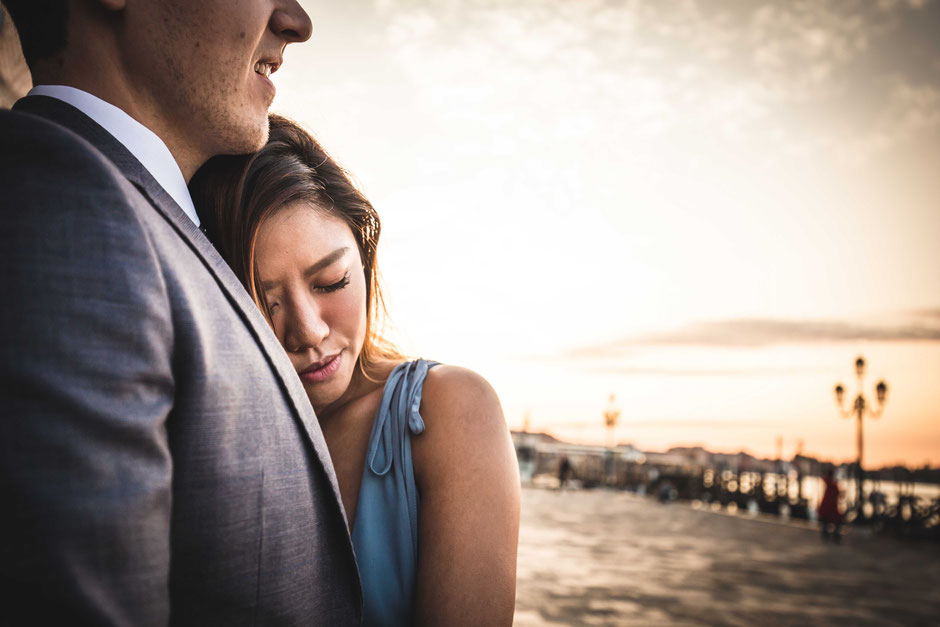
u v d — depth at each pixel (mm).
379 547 1060
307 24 999
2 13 1642
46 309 560
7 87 1722
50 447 530
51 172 603
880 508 15898
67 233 590
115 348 589
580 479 34719
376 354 1351
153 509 591
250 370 766
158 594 588
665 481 27781
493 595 985
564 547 10344
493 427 1068
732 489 23109
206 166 1087
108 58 874
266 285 1046
